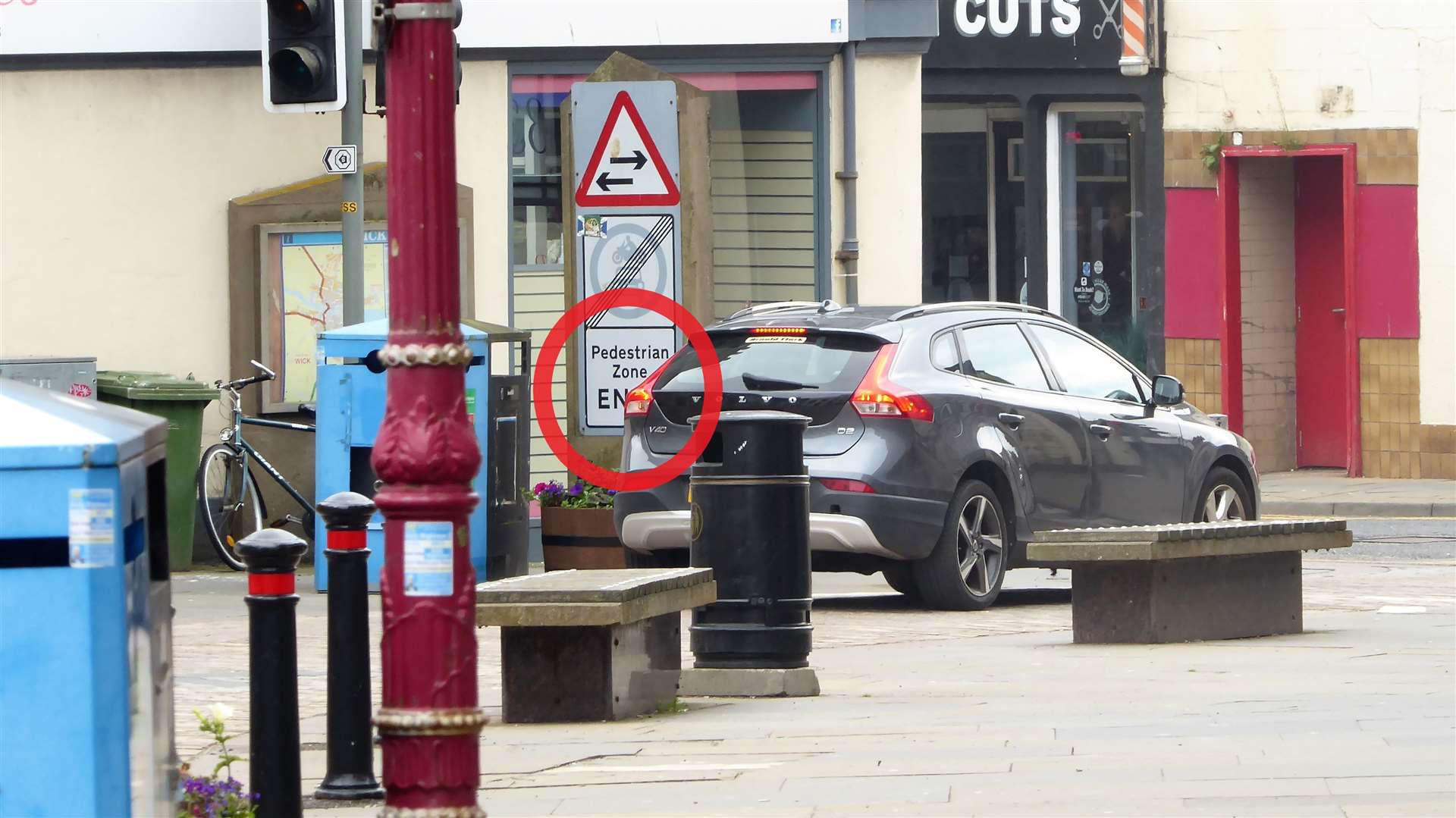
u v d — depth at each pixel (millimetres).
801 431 17344
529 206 30953
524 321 30984
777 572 17141
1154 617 20641
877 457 22906
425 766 7793
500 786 13141
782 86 31547
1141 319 43469
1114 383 26625
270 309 29891
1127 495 26047
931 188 42281
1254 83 43031
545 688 15977
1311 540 21562
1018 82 42125
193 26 29562
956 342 24438
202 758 14453
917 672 18719
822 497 22891
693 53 31172
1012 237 42656
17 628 6680
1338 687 17078
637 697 16422
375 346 24734
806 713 16203
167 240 29812
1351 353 42938
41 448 6668
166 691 7953
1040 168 42625
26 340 29656
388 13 7652
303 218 29953
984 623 23047
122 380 27781
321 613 23328
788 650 17156
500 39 30516
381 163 30406
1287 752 13617
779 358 23625
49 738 6707
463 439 7828
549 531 26578
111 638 6730
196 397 27641
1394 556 31047
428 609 7793
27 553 6773
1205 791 12203
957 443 23625
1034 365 25438
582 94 22391
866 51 31609
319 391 24922
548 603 15523
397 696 7812
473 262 30719
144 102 29734
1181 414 27516
